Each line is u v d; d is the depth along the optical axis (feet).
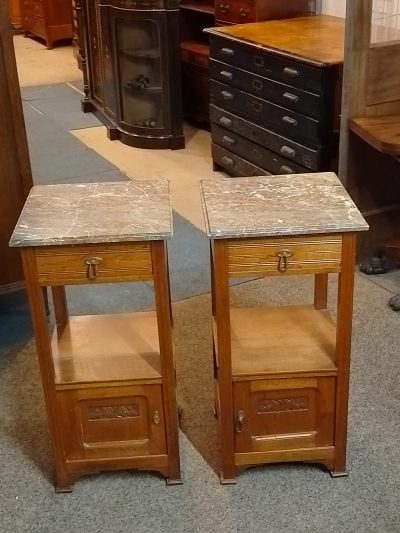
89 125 17.16
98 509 6.35
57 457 6.41
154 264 5.78
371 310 9.11
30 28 26.11
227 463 6.47
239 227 5.63
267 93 11.41
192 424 7.29
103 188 6.55
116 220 5.89
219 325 5.94
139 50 14.75
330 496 6.37
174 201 12.57
